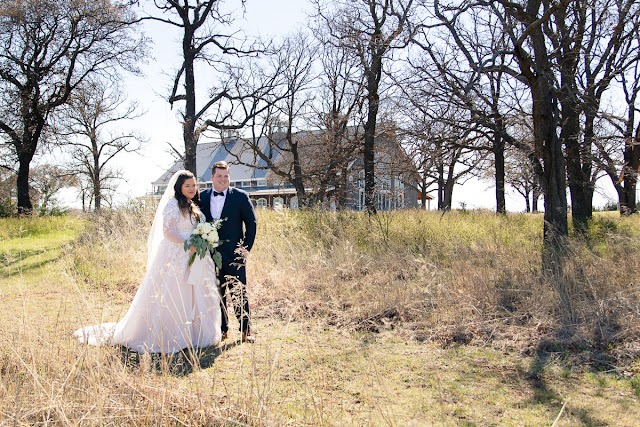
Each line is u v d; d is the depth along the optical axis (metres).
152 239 4.42
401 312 4.99
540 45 8.32
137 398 2.78
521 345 4.12
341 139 25.09
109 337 3.78
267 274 6.41
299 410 2.89
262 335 4.57
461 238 9.48
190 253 4.32
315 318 4.99
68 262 7.02
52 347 3.35
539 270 6.19
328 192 25.66
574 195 15.66
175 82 20.86
